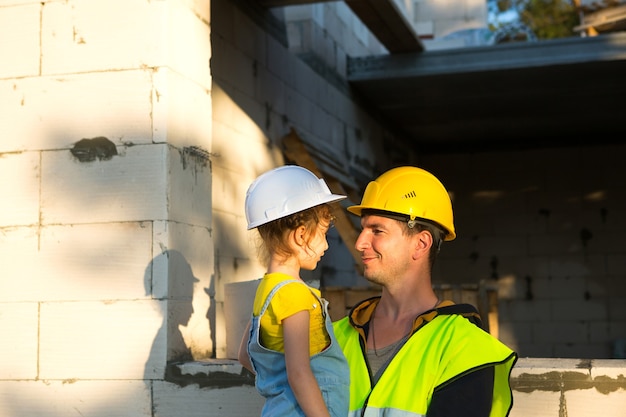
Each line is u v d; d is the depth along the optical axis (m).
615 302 12.24
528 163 12.77
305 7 8.75
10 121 4.27
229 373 3.83
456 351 2.09
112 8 4.19
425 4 13.01
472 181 12.95
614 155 12.46
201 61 4.50
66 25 4.24
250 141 7.03
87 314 4.05
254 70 7.19
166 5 4.14
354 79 9.70
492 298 6.78
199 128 4.43
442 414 2.01
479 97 10.23
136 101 4.12
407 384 2.12
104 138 4.14
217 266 6.26
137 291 4.00
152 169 4.06
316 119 8.62
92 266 4.08
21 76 4.27
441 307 2.24
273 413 2.20
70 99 4.20
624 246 12.30
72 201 4.14
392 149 11.58
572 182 12.56
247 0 7.21
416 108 10.90
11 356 4.12
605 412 3.23
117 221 4.07
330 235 8.80
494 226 12.76
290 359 2.12
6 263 4.18
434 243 2.35
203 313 4.30
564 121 11.57
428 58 9.29
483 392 2.03
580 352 12.29
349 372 2.26
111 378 3.99
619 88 9.79
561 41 8.80
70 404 4.03
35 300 4.12
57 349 4.07
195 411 3.86
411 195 2.32
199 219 4.34
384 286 2.36
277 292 2.19
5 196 4.22
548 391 3.27
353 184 9.08
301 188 2.34
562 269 12.45
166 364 3.92
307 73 8.47
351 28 10.21
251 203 2.35
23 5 4.30
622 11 10.23
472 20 12.88
